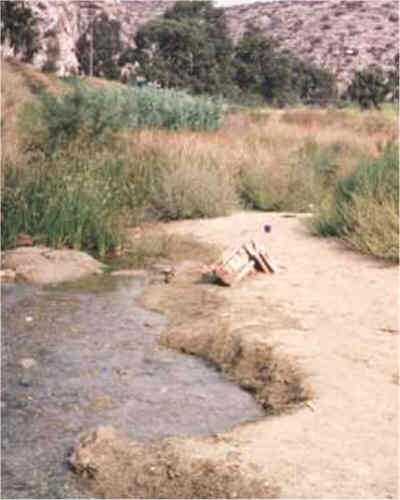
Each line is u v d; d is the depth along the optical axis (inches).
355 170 547.8
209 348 287.0
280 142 893.2
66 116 749.9
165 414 230.8
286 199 611.2
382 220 435.8
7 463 198.2
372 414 223.5
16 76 1304.1
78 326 311.9
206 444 205.5
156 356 281.0
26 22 2379.4
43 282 380.5
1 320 316.5
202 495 182.7
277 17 7150.6
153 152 640.4
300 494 179.6
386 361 265.0
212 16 4365.2
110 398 241.4
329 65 6225.4
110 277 394.6
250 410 235.6
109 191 518.9
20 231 450.9
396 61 5713.6
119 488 187.2
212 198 558.9
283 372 257.3
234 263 374.3
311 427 215.2
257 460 195.5
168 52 3860.7
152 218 542.3
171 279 383.9
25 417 225.9
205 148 661.3
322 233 483.5
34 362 269.7
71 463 198.1
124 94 1008.9
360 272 390.3
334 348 276.7
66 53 3909.9
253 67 3922.2
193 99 1077.1
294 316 316.5
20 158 551.8
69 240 451.5
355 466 192.7
